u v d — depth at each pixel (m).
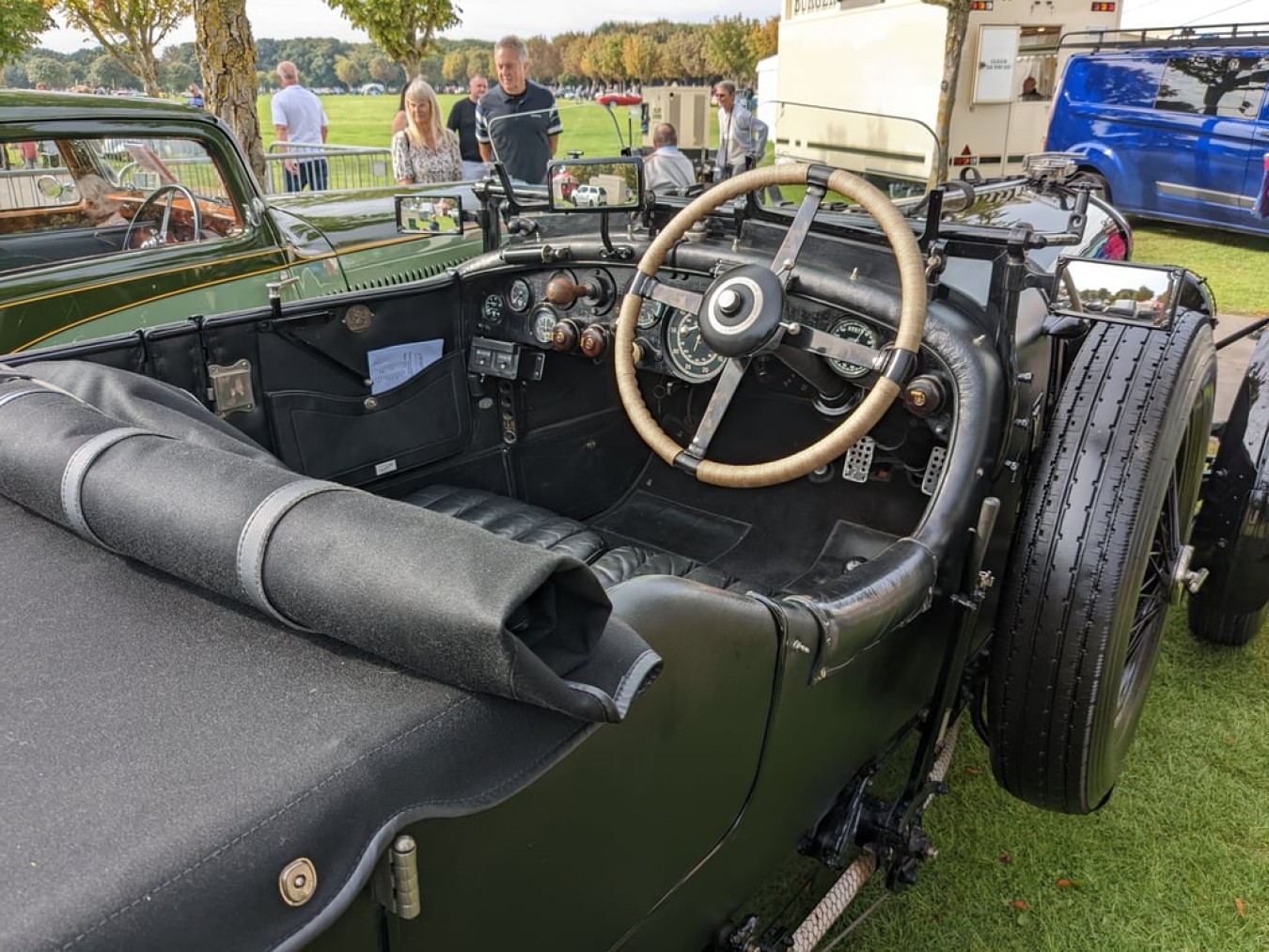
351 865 0.76
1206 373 1.98
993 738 1.97
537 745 0.92
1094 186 3.52
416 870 0.85
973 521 1.80
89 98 3.44
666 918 1.33
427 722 0.86
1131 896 2.15
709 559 2.76
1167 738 2.65
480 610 0.83
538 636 0.92
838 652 1.44
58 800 0.75
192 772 0.79
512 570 0.87
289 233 4.04
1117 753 2.00
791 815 1.59
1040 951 2.02
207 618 1.02
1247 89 8.16
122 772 0.79
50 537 1.19
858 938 2.05
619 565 2.48
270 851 0.72
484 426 2.89
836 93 8.52
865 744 1.79
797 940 1.61
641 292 2.13
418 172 6.16
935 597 1.80
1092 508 1.78
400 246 4.26
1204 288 3.02
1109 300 1.77
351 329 2.48
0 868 0.68
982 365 1.86
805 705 1.47
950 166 9.05
